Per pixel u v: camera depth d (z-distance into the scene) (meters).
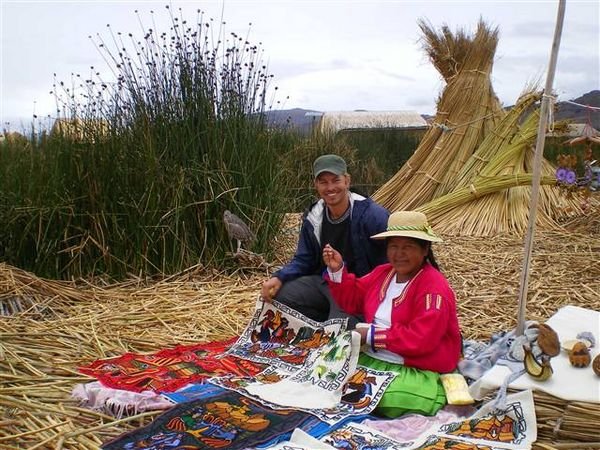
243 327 4.14
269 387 3.02
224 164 5.71
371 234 3.66
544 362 2.73
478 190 7.98
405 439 2.67
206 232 5.63
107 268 5.37
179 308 4.49
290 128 9.73
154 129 5.70
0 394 2.98
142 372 3.23
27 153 5.98
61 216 5.34
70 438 2.61
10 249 5.36
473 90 8.78
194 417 2.70
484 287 5.20
